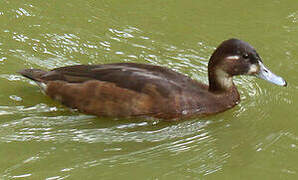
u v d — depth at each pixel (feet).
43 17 46.57
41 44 43.06
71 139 33.04
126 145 32.86
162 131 34.47
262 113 36.96
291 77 40.83
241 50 35.37
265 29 47.01
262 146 33.12
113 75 34.68
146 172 30.19
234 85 37.50
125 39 44.91
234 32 46.55
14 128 33.65
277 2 51.11
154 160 31.48
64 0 49.57
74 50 42.96
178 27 47.01
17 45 42.63
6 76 38.96
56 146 32.22
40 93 37.24
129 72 34.83
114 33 45.55
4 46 42.27
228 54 35.58
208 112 35.83
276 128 35.09
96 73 35.17
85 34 44.93
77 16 47.37
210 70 36.55
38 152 31.50
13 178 29.12
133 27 46.62
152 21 47.70
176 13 49.08
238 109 37.37
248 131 34.86
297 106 37.60
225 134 34.55
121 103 34.12
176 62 42.42
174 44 44.75
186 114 34.99
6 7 47.09
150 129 34.55
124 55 42.91
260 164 31.17
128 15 48.32
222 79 36.35
